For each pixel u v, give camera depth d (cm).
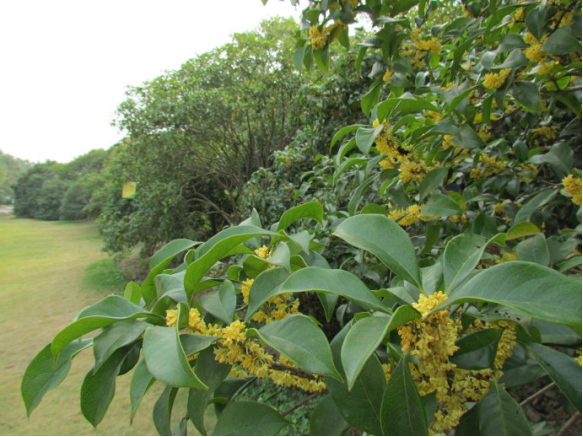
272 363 57
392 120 109
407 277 54
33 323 441
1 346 377
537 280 41
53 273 693
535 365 64
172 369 41
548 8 95
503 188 141
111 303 58
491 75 102
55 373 58
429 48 135
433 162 119
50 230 1443
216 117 551
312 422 60
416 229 146
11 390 292
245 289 65
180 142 581
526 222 97
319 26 130
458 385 54
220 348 55
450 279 55
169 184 555
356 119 317
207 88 591
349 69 309
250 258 69
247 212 373
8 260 832
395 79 130
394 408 47
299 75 560
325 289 48
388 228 59
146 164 587
